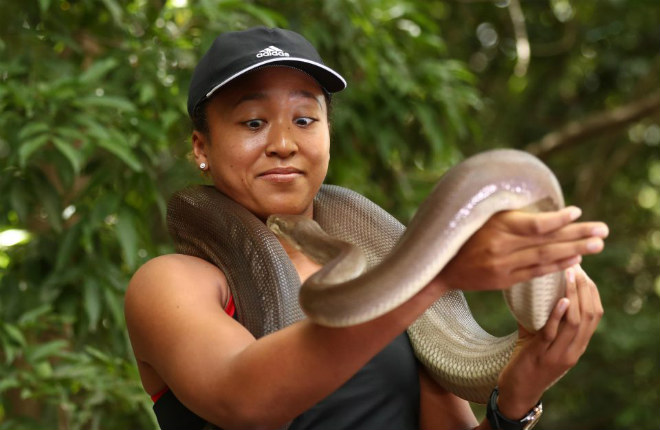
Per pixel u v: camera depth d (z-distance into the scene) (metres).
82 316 4.27
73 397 4.67
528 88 10.80
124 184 4.28
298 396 1.64
